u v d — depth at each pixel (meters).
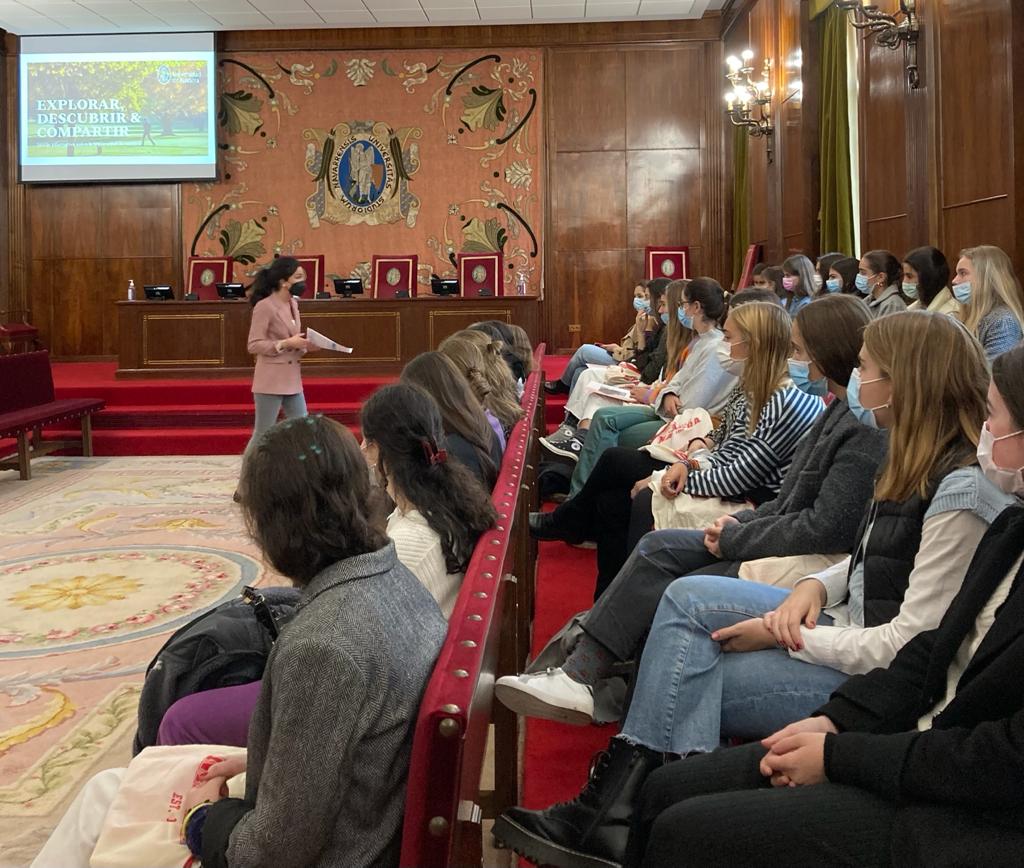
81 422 8.95
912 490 1.97
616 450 4.25
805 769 1.58
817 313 2.61
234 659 2.30
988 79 5.88
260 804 1.36
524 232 13.03
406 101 12.99
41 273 13.31
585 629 2.54
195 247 13.17
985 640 1.50
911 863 1.40
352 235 13.12
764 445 3.30
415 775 1.22
